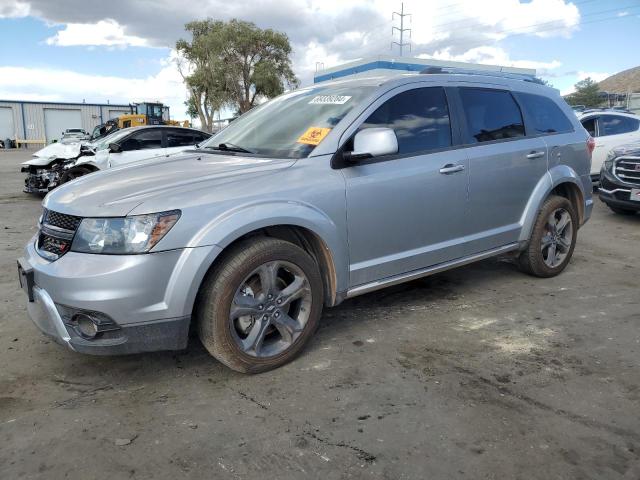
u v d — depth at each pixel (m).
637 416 2.83
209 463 2.46
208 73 39.47
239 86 39.38
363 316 4.27
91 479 2.35
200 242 2.93
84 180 3.57
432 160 4.02
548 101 5.23
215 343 3.09
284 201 3.24
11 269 5.64
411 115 4.01
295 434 2.68
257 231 3.32
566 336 3.87
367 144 3.41
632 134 11.38
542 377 3.25
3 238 7.26
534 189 4.86
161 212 2.88
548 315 4.29
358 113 3.71
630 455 2.50
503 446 2.57
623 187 8.05
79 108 65.25
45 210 3.33
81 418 2.83
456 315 4.28
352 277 3.65
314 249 3.56
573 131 5.34
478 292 4.85
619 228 7.89
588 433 2.67
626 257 6.18
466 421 2.78
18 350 3.65
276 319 3.31
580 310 4.40
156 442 2.61
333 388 3.13
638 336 3.87
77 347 2.90
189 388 3.14
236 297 3.13
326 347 3.69
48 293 2.94
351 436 2.65
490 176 4.41
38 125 63.16
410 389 3.11
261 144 3.89
